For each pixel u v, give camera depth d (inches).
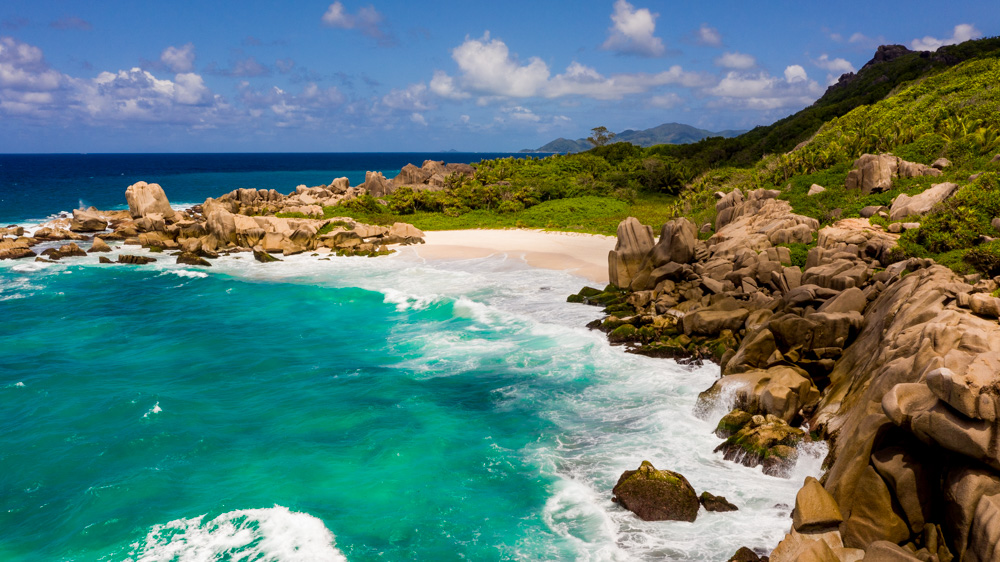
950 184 1326.3
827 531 548.7
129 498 700.0
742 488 675.4
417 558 589.3
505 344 1200.2
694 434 810.2
